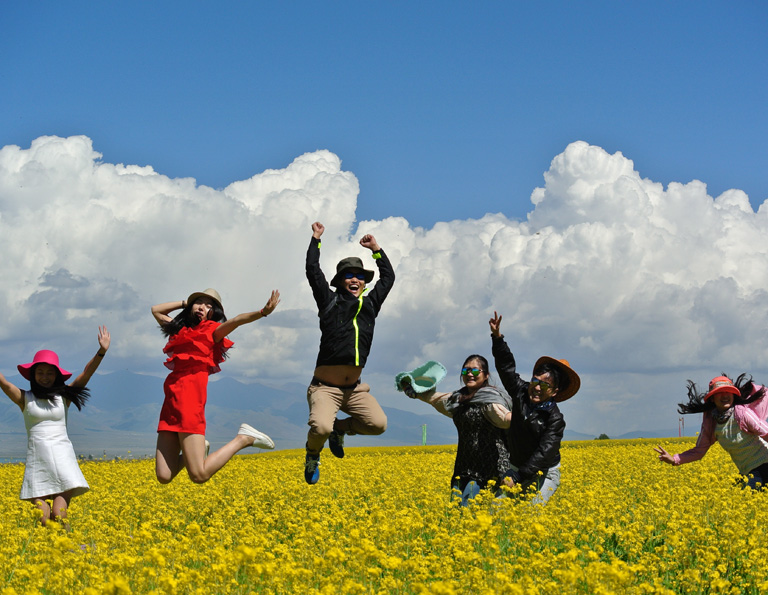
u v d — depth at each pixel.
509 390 10.49
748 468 11.34
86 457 23.59
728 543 7.94
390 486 13.63
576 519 9.21
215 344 8.66
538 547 7.66
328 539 7.93
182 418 8.39
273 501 12.19
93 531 8.87
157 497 12.66
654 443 34.12
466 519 8.59
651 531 8.84
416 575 6.56
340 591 6.31
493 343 10.51
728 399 11.31
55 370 10.03
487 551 7.15
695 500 10.01
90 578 6.52
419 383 11.26
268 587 6.37
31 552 8.25
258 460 22.27
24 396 9.89
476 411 10.70
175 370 8.63
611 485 13.23
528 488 10.18
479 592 6.12
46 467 9.86
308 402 9.58
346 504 11.78
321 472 16.36
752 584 7.11
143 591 6.25
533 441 10.35
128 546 7.99
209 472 8.37
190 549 7.55
